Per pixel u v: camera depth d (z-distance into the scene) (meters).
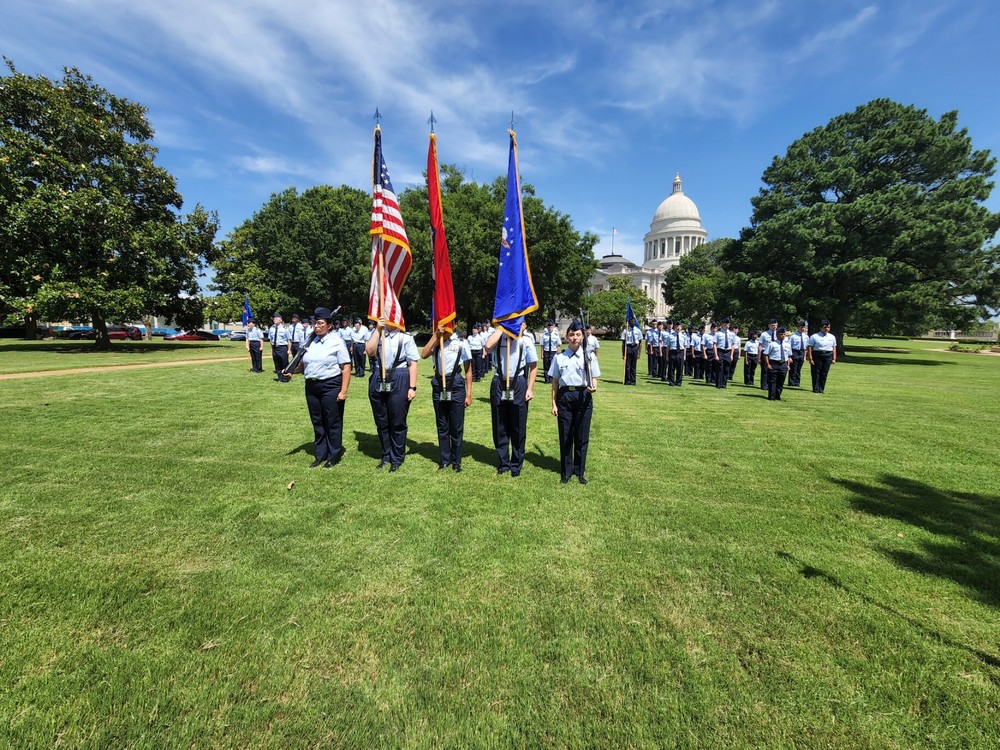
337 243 40.72
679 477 5.52
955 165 29.19
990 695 2.36
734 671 2.50
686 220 99.25
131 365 17.34
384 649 2.62
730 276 37.22
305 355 5.67
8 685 2.34
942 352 38.50
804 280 32.25
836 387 14.47
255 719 2.18
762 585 3.28
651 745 2.08
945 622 2.92
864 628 2.85
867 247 29.88
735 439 7.36
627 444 7.01
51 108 22.84
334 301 43.12
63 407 8.90
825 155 32.56
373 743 2.07
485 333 14.80
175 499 4.61
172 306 28.23
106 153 24.66
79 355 21.27
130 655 2.54
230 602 3.00
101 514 4.25
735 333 14.75
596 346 5.30
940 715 2.24
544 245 33.66
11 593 3.05
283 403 9.66
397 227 5.96
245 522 4.14
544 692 2.35
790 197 32.16
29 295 22.44
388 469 5.69
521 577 3.34
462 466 5.89
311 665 2.50
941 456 6.48
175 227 26.42
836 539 3.98
